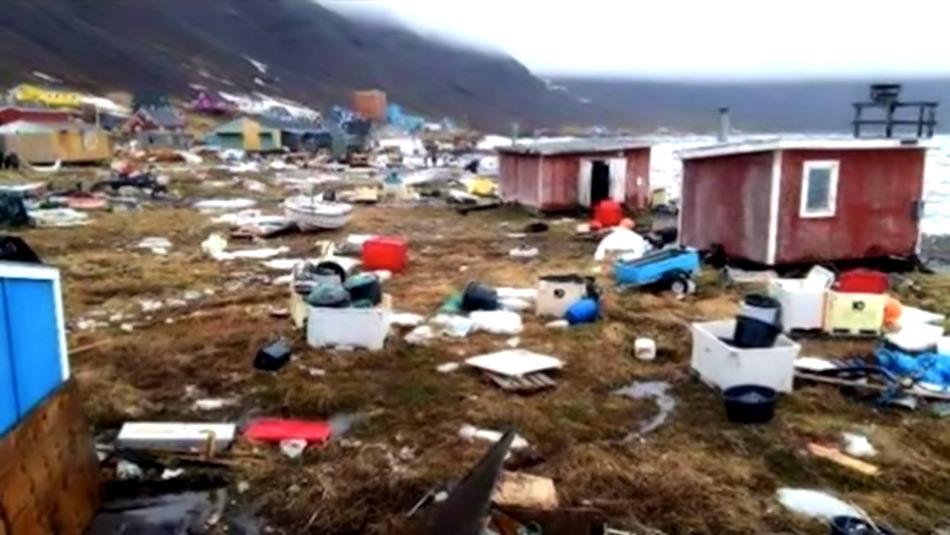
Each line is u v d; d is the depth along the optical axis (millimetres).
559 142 27969
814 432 7414
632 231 18797
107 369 9031
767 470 6691
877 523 5824
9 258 7250
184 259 16641
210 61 144750
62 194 27750
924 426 7656
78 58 112812
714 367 8562
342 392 8336
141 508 6059
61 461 5465
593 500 6062
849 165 14641
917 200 15180
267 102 123812
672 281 12914
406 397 8250
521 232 20953
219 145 61812
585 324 11023
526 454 6895
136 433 7094
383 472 6523
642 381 8898
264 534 5730
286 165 48250
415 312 11695
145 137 61281
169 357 9516
